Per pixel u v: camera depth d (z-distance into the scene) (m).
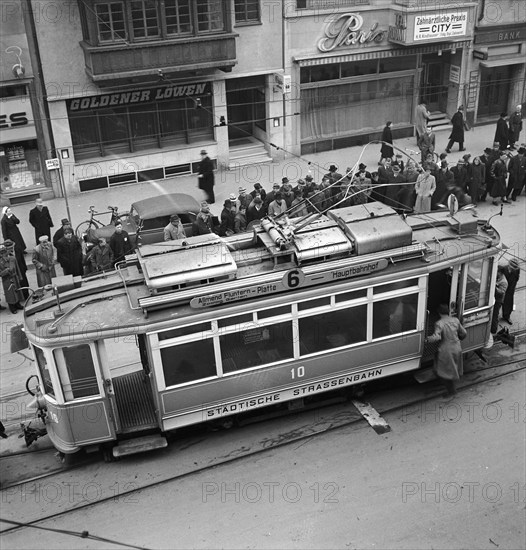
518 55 25.94
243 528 9.34
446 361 11.20
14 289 14.67
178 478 10.30
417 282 11.02
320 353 10.86
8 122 19.94
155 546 9.13
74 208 20.44
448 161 22.66
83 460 10.80
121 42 19.70
